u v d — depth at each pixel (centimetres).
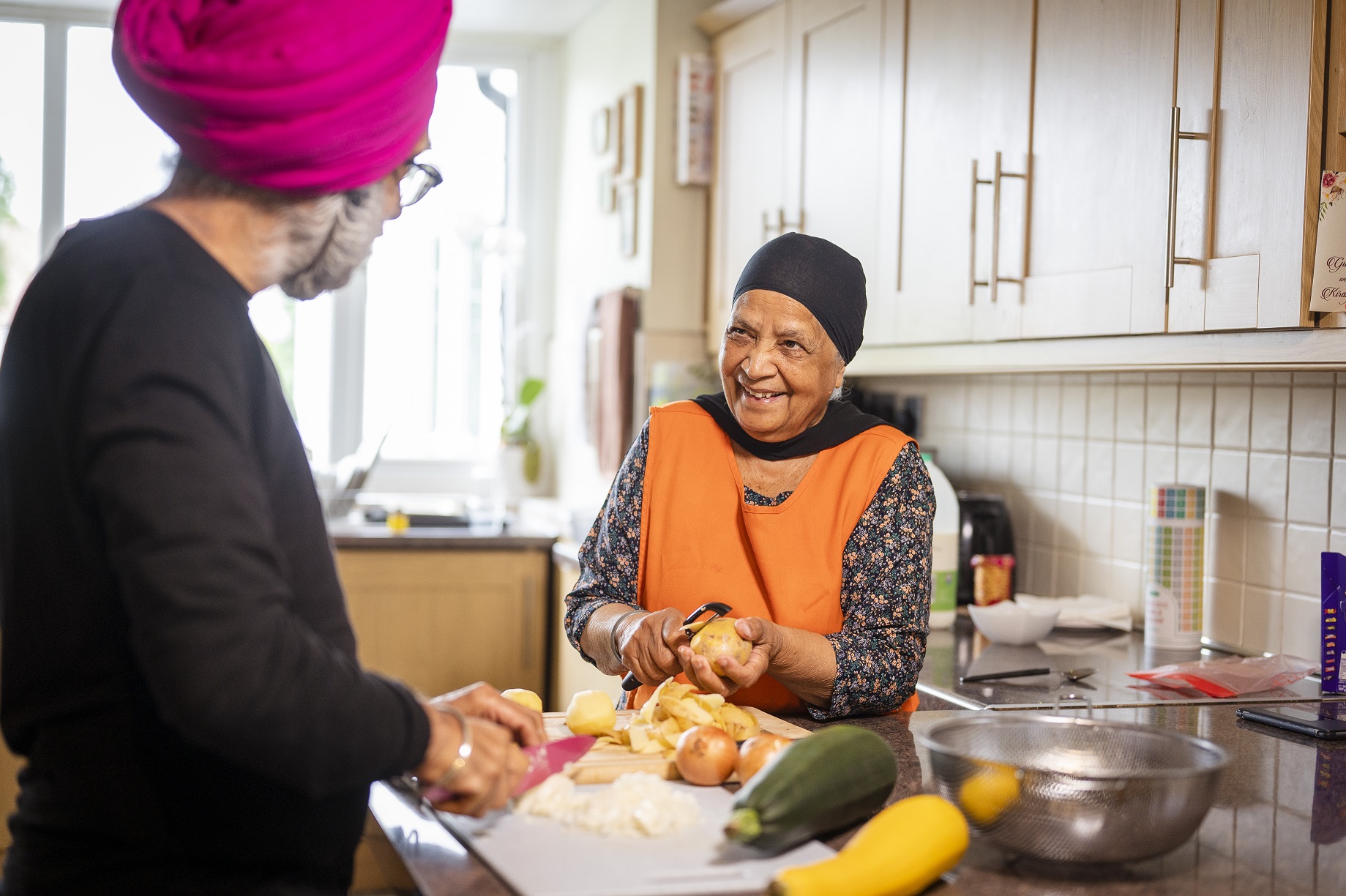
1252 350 146
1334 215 133
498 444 452
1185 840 85
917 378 279
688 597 138
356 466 351
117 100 421
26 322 77
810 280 133
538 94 448
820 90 259
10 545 77
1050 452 235
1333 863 90
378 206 85
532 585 325
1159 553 195
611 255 371
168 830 76
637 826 89
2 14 411
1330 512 175
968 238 202
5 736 79
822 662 123
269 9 75
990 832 86
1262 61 141
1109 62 168
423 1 82
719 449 143
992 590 221
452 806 84
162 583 66
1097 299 170
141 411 68
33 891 76
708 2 331
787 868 79
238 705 67
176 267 75
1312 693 160
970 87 202
